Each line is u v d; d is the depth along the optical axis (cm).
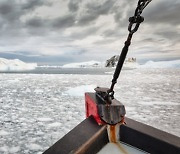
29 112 1157
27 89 2189
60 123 942
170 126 892
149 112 1159
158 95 1783
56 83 2884
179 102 1452
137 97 1673
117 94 1836
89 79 3641
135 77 4162
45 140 730
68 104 1383
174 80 3372
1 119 1011
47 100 1536
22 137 760
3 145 683
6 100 1531
